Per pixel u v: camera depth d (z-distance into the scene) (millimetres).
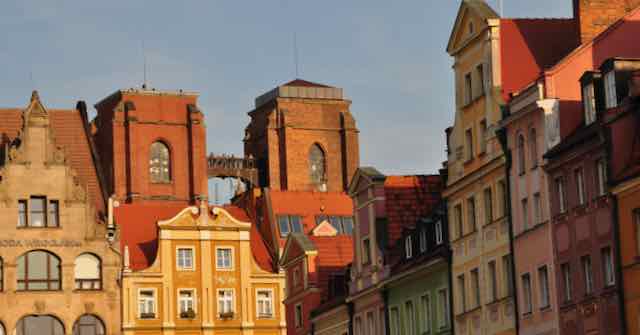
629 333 71625
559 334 78688
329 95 198500
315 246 120688
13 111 146375
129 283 134500
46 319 132250
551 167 79250
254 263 138625
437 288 94625
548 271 80000
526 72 87625
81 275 133750
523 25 88750
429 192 105375
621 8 87125
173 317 135250
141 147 181875
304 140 196125
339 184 196375
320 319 116000
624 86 74875
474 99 90000
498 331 86188
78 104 150875
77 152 146750
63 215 133875
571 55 81062
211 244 137500
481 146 89188
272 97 197625
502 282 85875
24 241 132625
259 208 151875
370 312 105688
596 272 74812
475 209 89625
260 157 198125
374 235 104062
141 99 183750
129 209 143250
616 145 72875
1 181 133125
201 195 182125
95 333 133125
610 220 73312
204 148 184000
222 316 136625
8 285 131625
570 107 80500
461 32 91938
